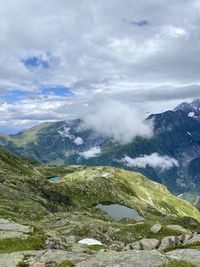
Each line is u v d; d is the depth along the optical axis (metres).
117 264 36.94
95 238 103.06
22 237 60.53
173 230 110.19
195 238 68.69
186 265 35.12
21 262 43.50
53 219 150.62
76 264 40.03
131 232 111.06
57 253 46.19
